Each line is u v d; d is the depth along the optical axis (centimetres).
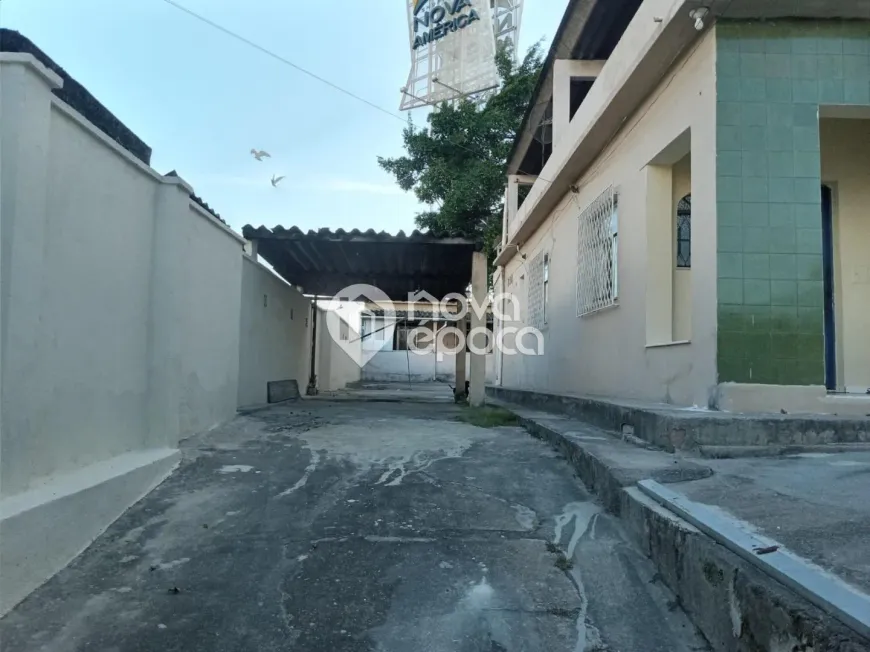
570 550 356
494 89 1934
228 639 274
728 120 512
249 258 891
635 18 650
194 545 360
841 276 605
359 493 447
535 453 575
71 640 269
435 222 1775
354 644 272
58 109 344
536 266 1253
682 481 371
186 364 573
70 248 361
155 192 480
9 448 306
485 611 295
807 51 516
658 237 654
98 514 362
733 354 496
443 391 1912
